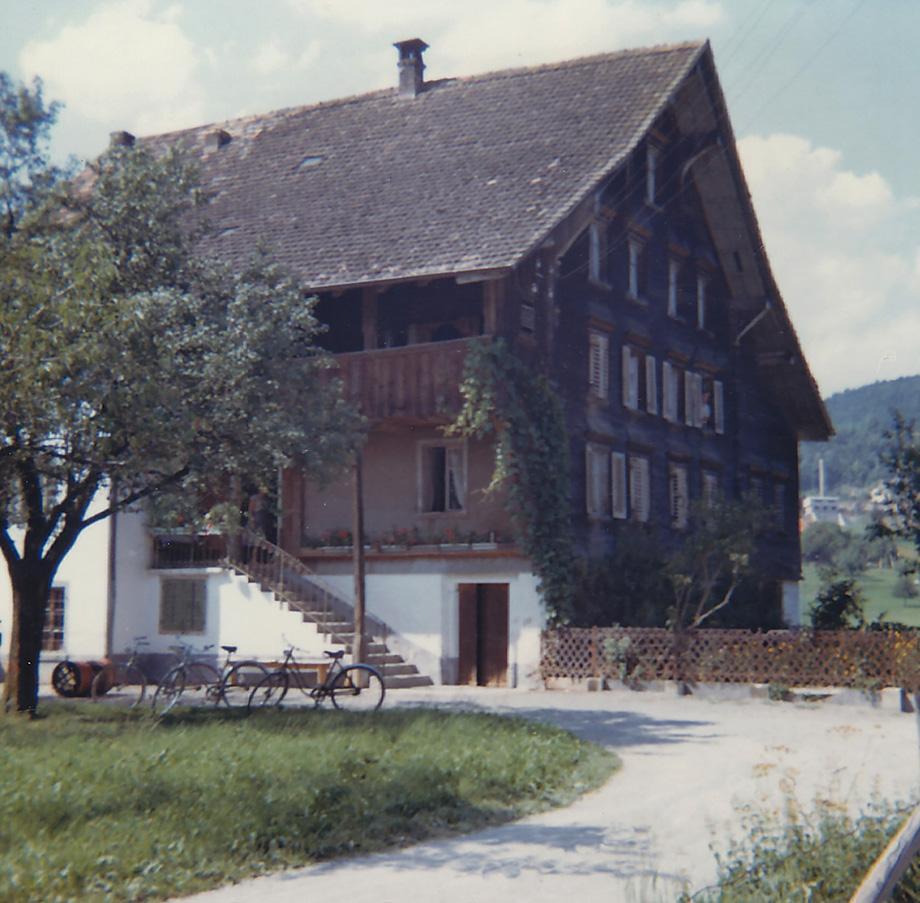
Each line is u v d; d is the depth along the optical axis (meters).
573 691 28.45
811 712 23.73
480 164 34.19
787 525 47.09
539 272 31.52
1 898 8.86
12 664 21.75
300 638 30.83
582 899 9.12
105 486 21.80
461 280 29.53
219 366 20.48
